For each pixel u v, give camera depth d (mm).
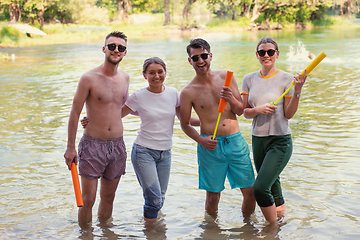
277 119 3664
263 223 3582
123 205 4070
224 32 43094
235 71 13750
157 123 3787
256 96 3744
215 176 3836
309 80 11672
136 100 3826
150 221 3705
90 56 21688
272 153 3643
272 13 49000
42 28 43594
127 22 52375
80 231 3523
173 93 3930
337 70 13516
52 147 5945
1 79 13633
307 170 4762
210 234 3422
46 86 11922
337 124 6770
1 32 33188
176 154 5551
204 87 3836
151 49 24812
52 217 3787
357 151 5375
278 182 3799
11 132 6824
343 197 3996
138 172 3762
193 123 4246
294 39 29297
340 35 32750
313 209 3770
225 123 3818
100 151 3658
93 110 3662
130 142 6117
